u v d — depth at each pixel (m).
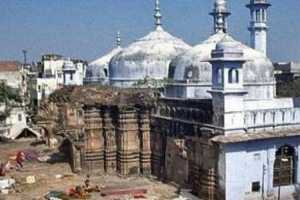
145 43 40.94
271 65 30.95
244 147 24.33
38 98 63.94
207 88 29.31
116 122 32.34
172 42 41.06
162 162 30.38
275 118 25.47
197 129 26.17
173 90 30.73
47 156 38.59
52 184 29.75
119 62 40.25
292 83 49.12
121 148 31.81
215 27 35.09
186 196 26.16
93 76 49.47
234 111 24.19
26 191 28.22
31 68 92.06
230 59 23.83
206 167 25.25
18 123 52.34
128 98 32.03
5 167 33.69
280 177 25.67
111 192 27.09
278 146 25.39
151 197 26.05
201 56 29.91
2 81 58.25
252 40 40.66
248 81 29.42
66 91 40.94
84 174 32.28
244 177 24.45
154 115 31.17
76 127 37.50
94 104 32.44
